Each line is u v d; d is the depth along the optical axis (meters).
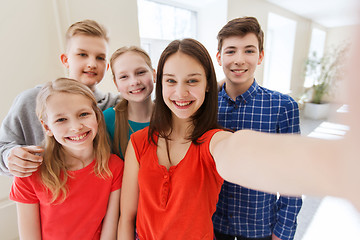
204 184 0.59
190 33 2.83
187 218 0.58
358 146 0.20
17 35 1.26
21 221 0.71
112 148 0.91
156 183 0.63
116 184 0.79
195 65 0.59
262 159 0.32
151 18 2.37
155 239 0.61
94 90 1.04
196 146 0.62
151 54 2.46
